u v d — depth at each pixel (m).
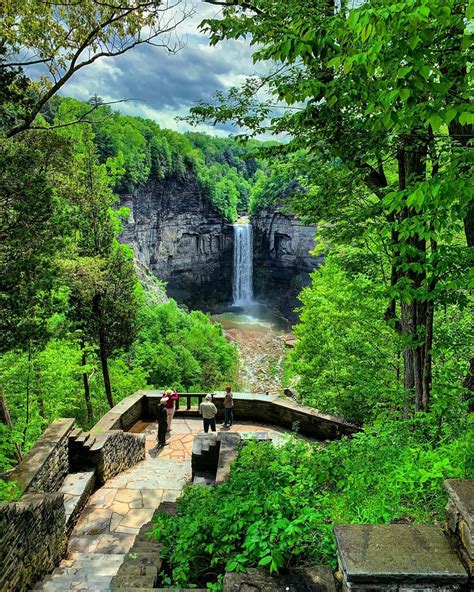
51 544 5.99
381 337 11.77
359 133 5.55
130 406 13.91
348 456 5.39
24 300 9.23
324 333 16.16
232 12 6.58
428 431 6.02
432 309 6.64
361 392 11.48
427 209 3.87
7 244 8.99
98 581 5.10
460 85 3.59
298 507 4.20
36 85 9.64
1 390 10.91
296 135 7.12
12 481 6.89
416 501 4.06
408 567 2.74
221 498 4.84
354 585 2.76
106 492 9.53
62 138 10.95
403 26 3.05
